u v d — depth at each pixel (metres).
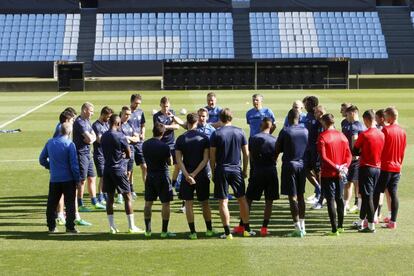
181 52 75.31
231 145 14.80
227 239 14.72
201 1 79.44
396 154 15.38
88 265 12.79
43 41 76.12
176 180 19.42
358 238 14.76
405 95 53.25
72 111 15.65
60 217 16.50
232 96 53.72
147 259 13.17
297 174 14.95
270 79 62.53
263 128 15.34
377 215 16.05
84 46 75.69
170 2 79.50
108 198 15.34
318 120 17.83
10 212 17.62
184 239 14.76
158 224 16.28
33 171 23.59
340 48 76.19
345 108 17.86
